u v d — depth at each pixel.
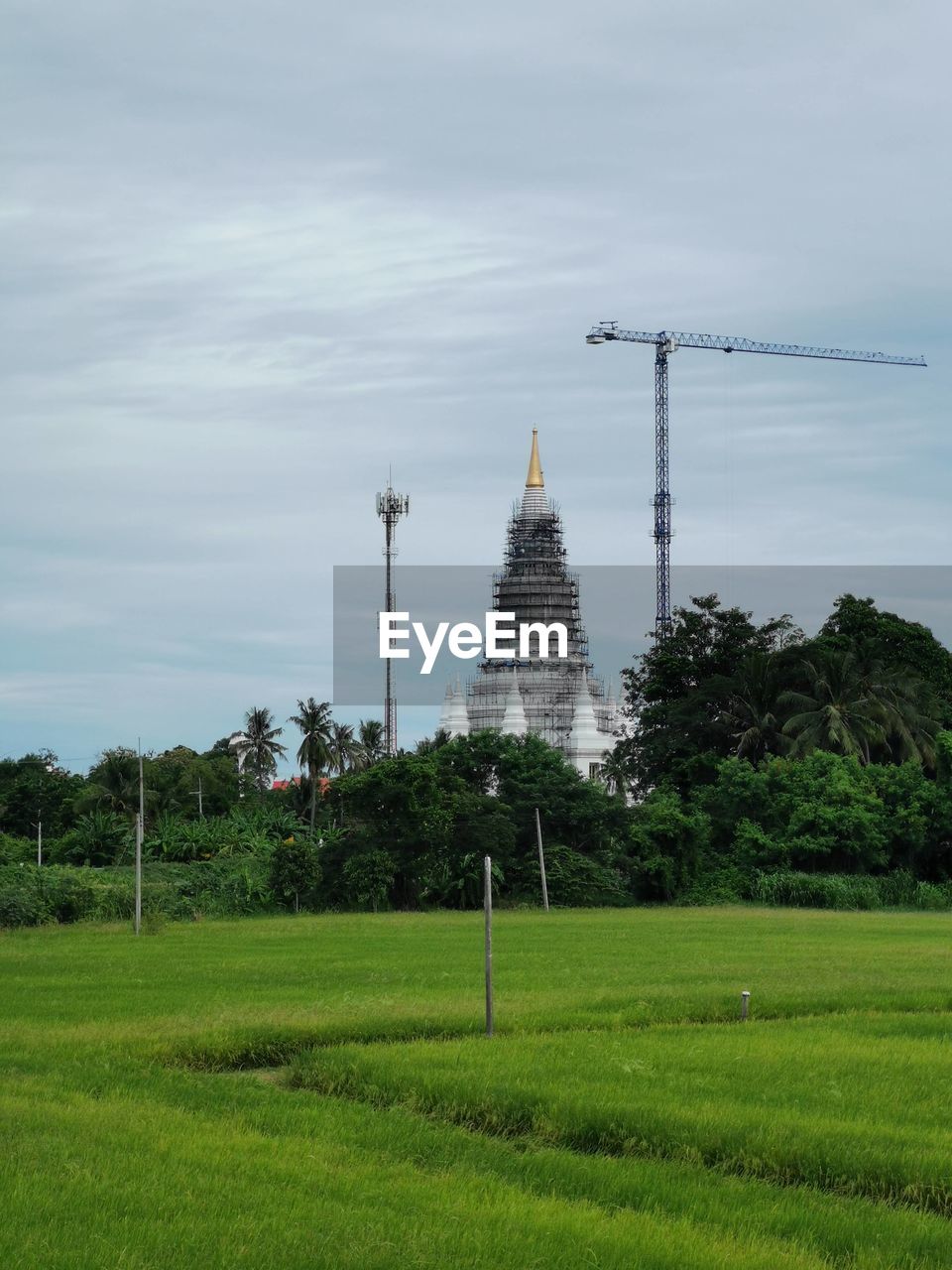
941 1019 38.56
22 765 151.75
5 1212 21.20
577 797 106.88
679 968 51.47
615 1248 20.20
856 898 99.50
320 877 95.06
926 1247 20.58
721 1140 25.06
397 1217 21.31
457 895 97.88
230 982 47.09
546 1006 40.00
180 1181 22.92
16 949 60.97
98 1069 31.45
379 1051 32.59
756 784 110.44
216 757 170.50
